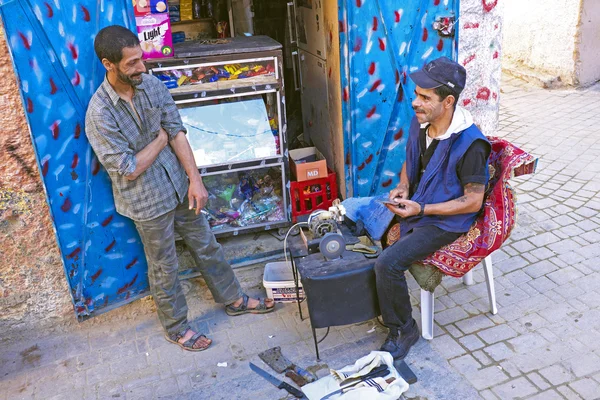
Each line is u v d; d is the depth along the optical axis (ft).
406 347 10.27
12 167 10.39
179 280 11.91
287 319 11.65
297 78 17.60
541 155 18.13
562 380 9.44
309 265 9.97
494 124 14.58
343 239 9.96
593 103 22.70
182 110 12.51
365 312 10.10
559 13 24.22
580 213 14.56
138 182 9.96
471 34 13.29
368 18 12.26
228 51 11.73
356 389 9.32
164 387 10.14
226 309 11.98
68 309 11.93
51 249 11.26
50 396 10.18
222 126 12.58
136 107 9.64
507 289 11.93
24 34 9.42
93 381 10.44
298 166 13.08
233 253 13.23
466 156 9.38
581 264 12.50
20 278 11.27
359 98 12.91
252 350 10.86
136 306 12.44
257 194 13.53
